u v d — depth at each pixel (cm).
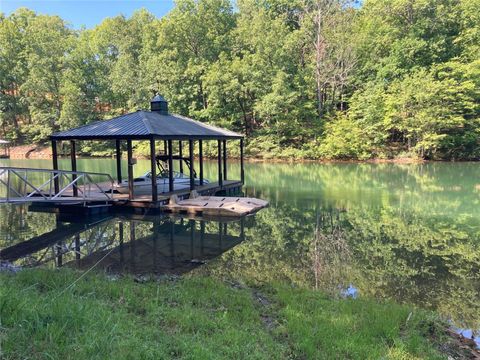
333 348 354
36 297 389
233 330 370
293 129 3319
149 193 1369
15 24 4200
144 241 896
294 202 1402
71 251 805
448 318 486
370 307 475
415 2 3169
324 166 2803
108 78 3869
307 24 3475
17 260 734
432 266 712
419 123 2834
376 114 3022
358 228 1021
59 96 3928
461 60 2920
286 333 388
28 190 1655
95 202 1198
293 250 820
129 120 1305
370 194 1569
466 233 962
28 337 284
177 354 305
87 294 438
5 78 3966
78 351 272
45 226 1044
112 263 717
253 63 3347
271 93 3238
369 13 3606
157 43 3684
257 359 319
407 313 459
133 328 340
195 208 1191
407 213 1204
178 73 3541
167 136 1211
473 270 690
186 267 693
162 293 484
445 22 3106
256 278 629
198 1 3828
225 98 3462
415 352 358
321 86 3419
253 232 982
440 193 1574
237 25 3881
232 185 1670
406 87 2855
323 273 668
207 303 459
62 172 1062
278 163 3119
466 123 2848
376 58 3369
